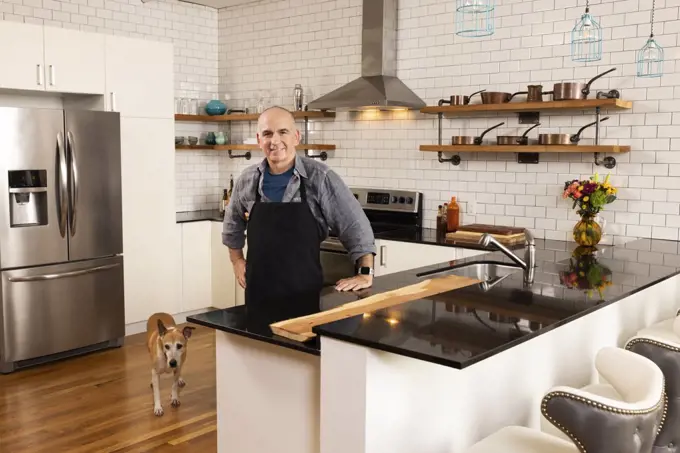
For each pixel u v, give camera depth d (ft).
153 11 20.61
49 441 11.74
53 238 15.88
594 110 15.11
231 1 21.18
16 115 15.05
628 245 13.93
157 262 18.98
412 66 17.97
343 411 6.70
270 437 8.00
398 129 18.48
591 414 5.30
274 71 21.11
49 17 18.22
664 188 14.37
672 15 13.96
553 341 9.28
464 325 6.93
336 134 19.85
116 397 13.87
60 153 15.75
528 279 9.80
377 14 17.69
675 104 14.06
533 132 16.06
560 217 15.76
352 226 9.98
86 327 16.67
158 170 18.78
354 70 19.12
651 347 7.38
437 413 7.52
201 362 16.20
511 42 16.20
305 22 20.15
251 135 21.93
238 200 10.46
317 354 6.95
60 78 16.44
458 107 16.10
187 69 21.76
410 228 17.92
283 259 9.64
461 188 17.39
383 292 9.36
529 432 7.00
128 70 17.84
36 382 14.78
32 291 15.61
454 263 12.16
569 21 15.29
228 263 19.99
